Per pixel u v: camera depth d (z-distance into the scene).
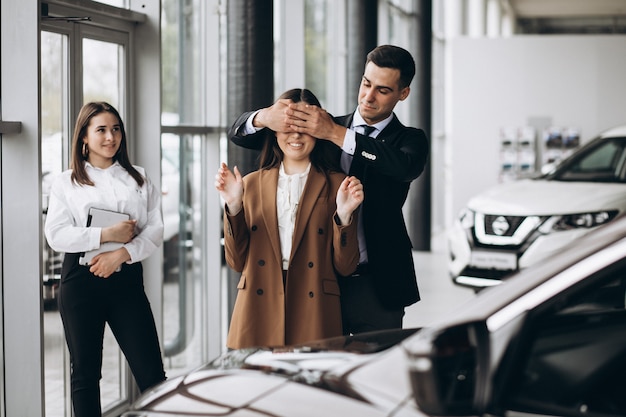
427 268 11.91
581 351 2.31
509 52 15.16
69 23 4.91
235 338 3.96
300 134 3.92
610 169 8.94
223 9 6.93
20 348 4.52
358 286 4.11
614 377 2.24
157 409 2.63
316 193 3.96
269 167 4.04
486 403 2.03
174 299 6.57
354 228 3.87
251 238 3.97
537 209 8.14
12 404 4.55
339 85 10.80
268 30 6.24
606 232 2.16
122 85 5.50
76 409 4.38
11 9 4.36
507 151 15.20
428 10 12.85
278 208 3.97
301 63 8.52
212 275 6.91
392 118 4.18
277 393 2.44
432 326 2.29
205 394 2.59
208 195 6.92
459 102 15.29
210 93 6.95
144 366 4.49
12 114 4.40
